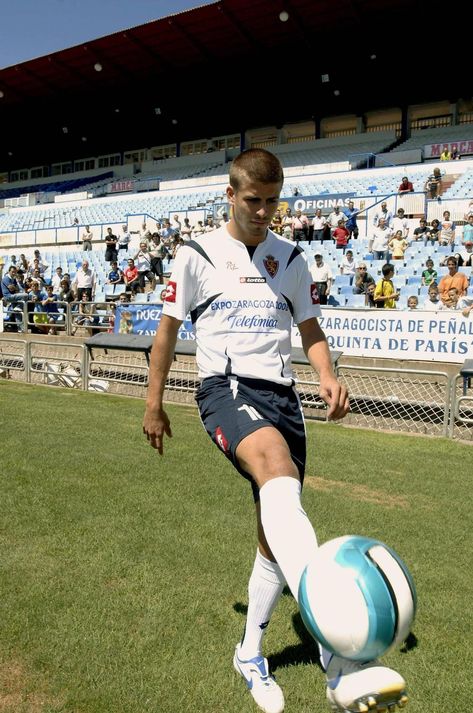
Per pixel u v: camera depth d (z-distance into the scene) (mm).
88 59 32375
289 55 30578
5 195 45156
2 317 15070
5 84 35312
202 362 2514
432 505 4777
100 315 13133
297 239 17797
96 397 9977
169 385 10148
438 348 9148
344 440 7297
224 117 38000
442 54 29250
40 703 2205
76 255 23734
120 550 3555
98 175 41656
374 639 1499
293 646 2672
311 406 8922
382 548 1621
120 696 2246
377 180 25203
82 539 3701
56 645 2553
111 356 11016
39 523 3947
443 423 7820
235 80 33500
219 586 3143
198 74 33281
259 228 2373
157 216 24125
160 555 3506
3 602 2893
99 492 4633
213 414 2396
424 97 32969
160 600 2967
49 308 15727
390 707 1517
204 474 5266
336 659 1621
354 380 8539
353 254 17031
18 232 27969
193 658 2508
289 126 37625
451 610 3047
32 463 5371
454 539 4031
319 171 28500
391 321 9477
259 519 2311
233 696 2285
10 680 2328
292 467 2092
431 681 2449
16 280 18141
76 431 6863
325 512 4465
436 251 16109
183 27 29031
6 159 47719
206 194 29578
